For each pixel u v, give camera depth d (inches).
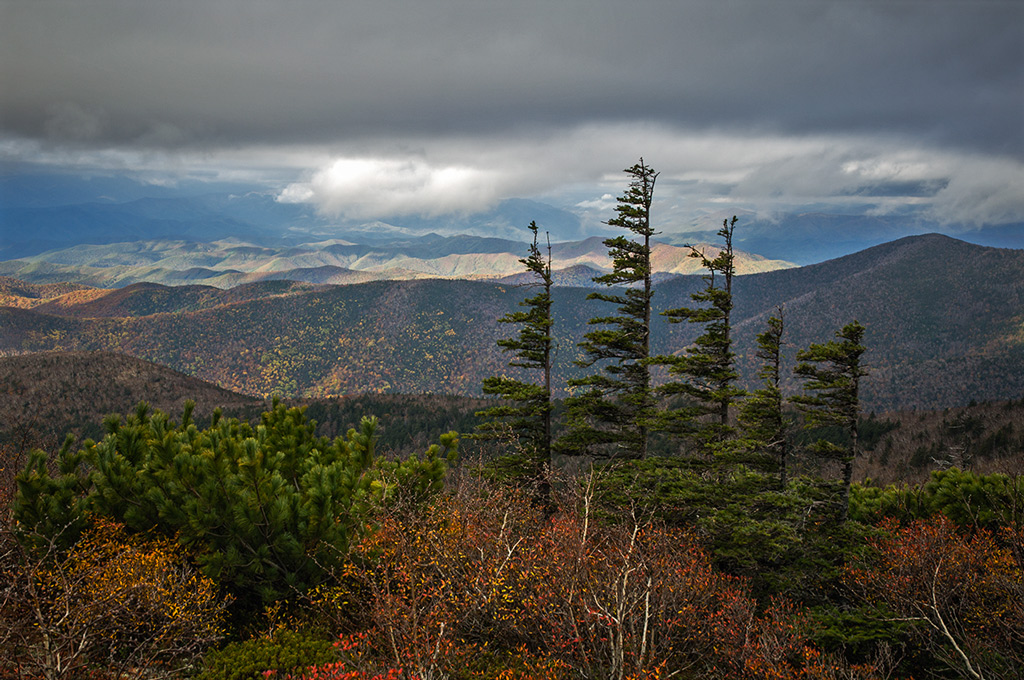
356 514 378.9
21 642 252.7
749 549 522.3
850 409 571.2
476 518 401.4
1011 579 379.9
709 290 717.9
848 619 404.5
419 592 311.7
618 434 719.1
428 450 447.2
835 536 542.3
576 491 473.7
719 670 341.4
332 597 341.7
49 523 338.3
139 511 370.6
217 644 323.3
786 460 642.2
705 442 674.2
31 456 367.9
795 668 342.6
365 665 270.2
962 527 536.7
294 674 278.8
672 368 690.8
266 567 357.4
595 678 290.0
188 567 330.3
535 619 323.6
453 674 284.5
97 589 282.8
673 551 431.8
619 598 304.0
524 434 720.3
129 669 271.4
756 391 637.9
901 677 364.5
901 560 420.5
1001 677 324.2
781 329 638.5
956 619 367.9
